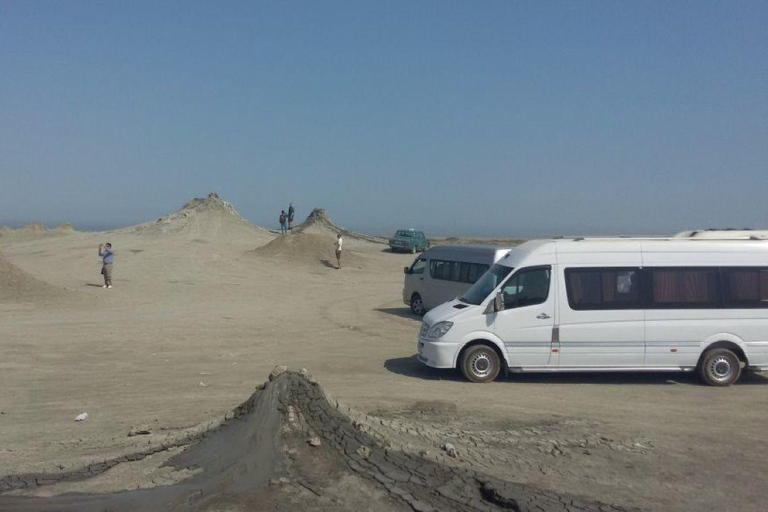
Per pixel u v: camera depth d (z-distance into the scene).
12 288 24.95
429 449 7.12
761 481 6.98
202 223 60.97
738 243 12.60
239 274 37.50
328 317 22.31
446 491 6.12
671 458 7.67
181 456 7.08
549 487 6.54
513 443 7.88
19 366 13.80
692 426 9.16
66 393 11.45
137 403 10.62
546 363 12.23
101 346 16.28
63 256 42.84
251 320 21.33
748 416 9.84
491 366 12.23
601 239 12.73
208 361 14.52
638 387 12.05
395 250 55.72
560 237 13.00
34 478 6.71
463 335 12.24
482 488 6.29
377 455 6.69
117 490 6.31
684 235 13.94
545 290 12.29
